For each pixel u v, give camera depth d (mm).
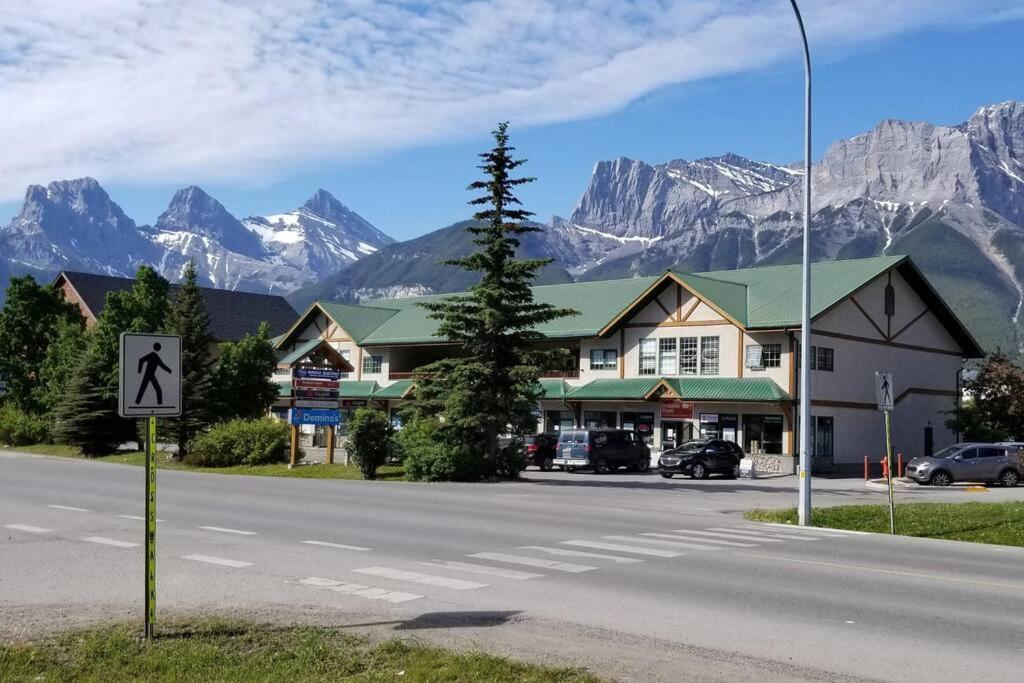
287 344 72625
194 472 38938
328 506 23219
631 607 11078
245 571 13312
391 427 36594
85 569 13375
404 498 25984
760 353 50531
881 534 20047
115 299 56156
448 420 36312
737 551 16172
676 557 15188
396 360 66938
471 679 7723
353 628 9734
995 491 36125
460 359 37188
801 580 13148
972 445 40312
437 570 13539
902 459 55969
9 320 62406
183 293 46781
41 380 61500
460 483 34312
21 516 20219
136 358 8977
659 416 53625
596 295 61438
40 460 44562
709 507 25766
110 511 21406
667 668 8398
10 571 13195
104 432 49062
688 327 53375
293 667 8055
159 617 10055
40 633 9289
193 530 18062
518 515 21609
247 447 41812
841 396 51719
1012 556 16578
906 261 55062
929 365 59125
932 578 13539
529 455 46906
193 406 45750
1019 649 9281
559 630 9844
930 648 9281
